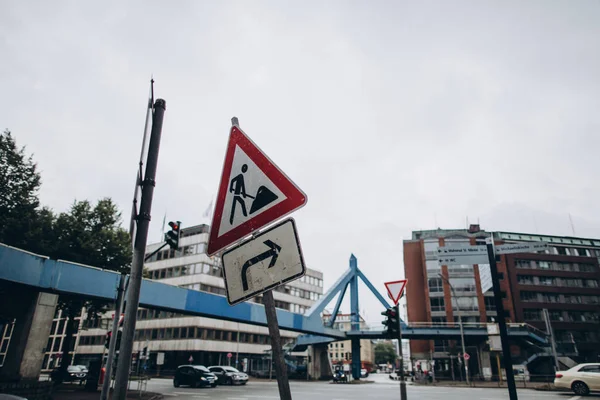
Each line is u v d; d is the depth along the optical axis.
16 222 21.36
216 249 2.47
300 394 19.88
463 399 16.62
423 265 57.72
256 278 2.21
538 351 43.41
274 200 2.35
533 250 7.76
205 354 48.66
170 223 8.05
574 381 16.84
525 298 57.72
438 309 54.94
